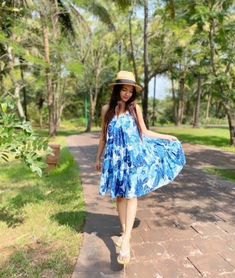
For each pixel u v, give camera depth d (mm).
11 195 5281
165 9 13672
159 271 2926
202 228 3914
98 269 2928
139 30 22875
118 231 3742
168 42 19891
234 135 12883
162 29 18391
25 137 3393
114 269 2932
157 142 3330
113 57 26281
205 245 3449
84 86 28312
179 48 19109
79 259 3096
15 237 3594
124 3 15211
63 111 40125
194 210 4578
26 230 3773
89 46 23297
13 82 18484
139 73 24250
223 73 12898
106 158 3096
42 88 25656
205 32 13195
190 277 2838
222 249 3363
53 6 15281
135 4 15781
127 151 2988
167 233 3756
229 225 4023
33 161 3348
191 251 3309
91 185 5977
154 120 34438
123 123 3043
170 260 3123
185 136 16766
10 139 3314
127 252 2916
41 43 15992
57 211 4414
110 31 23594
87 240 3504
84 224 3959
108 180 3074
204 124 34656
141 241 3533
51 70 16516
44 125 36094
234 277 2848
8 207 4586
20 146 3365
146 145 3199
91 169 7547
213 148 12156
